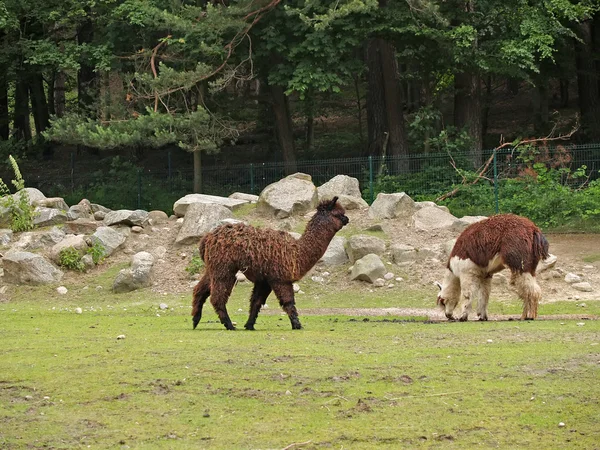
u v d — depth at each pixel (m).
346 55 29.27
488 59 28.05
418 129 28.97
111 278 18.97
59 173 35.16
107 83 30.62
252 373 8.33
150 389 7.84
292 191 21.50
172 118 26.67
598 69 36.00
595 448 6.33
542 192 23.86
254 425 6.90
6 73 32.69
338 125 43.25
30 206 21.78
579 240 20.69
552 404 7.27
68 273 19.14
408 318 14.39
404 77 30.64
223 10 27.14
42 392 7.84
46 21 31.38
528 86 43.34
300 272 11.74
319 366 8.62
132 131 26.56
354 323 12.99
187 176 31.78
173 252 20.16
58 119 27.11
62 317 14.79
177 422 6.98
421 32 26.84
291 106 42.78
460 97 30.27
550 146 30.53
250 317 12.06
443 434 6.65
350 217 21.08
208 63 29.25
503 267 13.34
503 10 28.23
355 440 6.55
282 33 28.78
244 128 39.75
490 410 7.16
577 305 15.69
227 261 11.70
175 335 11.07
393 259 18.75
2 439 6.62
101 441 6.57
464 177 25.44
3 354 9.63
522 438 6.55
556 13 29.00
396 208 20.81
